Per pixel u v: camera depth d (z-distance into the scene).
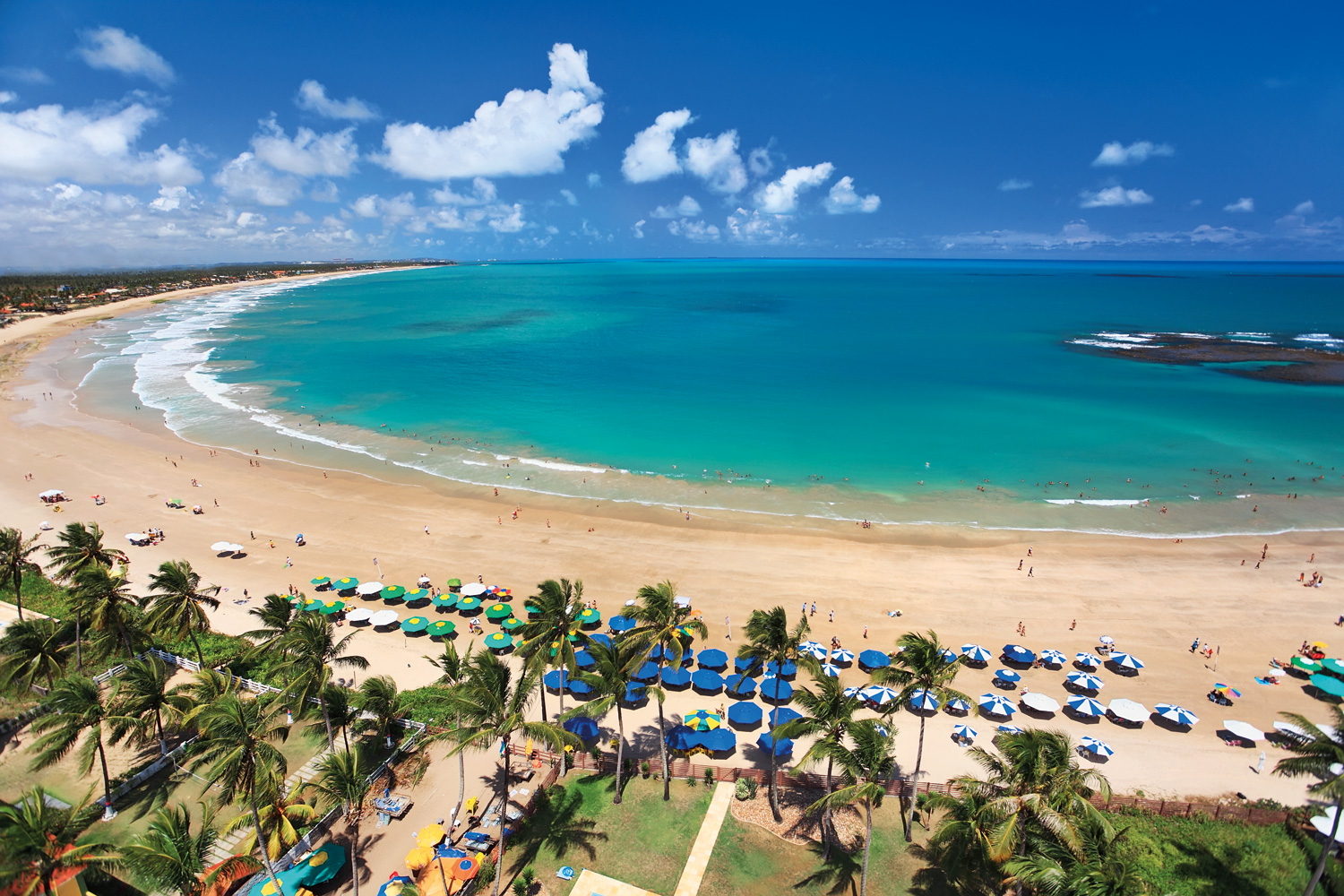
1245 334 188.62
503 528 68.94
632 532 68.00
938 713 43.62
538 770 37.94
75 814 24.66
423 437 97.94
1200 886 30.72
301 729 40.34
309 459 88.56
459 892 29.36
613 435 99.56
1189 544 66.56
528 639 35.75
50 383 127.69
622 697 34.84
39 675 39.03
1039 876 24.11
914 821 34.50
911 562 62.53
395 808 34.22
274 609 39.81
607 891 30.34
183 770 36.72
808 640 50.62
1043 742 27.58
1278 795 37.22
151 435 97.06
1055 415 109.56
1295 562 62.94
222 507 72.94
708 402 117.81
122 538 65.25
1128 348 168.50
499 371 143.38
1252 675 47.44
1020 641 51.25
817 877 31.23
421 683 45.81
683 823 34.31
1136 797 35.72
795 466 87.00
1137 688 46.12
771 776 37.03
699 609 54.78
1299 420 106.25
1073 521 71.62
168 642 48.12
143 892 28.81
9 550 46.50
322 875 29.62
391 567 61.06
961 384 130.88
